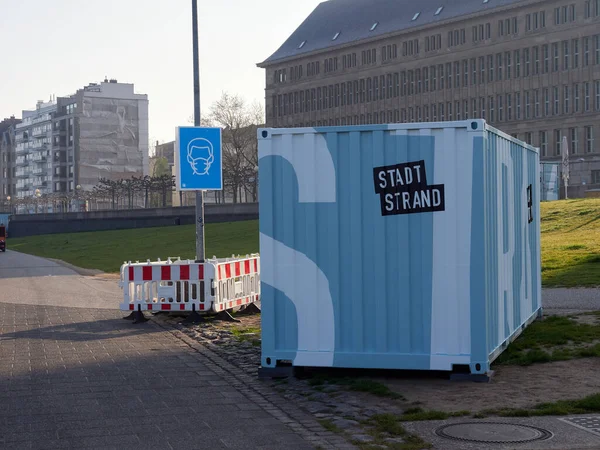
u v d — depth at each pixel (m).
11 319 18.44
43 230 108.88
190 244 57.19
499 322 11.41
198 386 10.36
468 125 10.40
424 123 10.53
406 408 8.81
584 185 96.31
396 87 119.38
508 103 107.44
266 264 11.04
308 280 10.91
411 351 10.55
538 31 103.88
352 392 9.79
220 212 82.88
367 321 10.72
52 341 14.72
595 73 99.19
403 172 10.61
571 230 39.41
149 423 8.32
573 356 11.44
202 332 15.73
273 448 7.27
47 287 28.53
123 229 89.75
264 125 128.12
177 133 20.19
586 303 17.70
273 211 11.04
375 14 125.31
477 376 10.26
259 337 14.82
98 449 7.36
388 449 7.16
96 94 157.12
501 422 8.00
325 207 10.88
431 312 10.48
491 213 10.96
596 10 98.88
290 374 10.93
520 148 13.63
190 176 20.27
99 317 18.77
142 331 16.09
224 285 17.95
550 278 23.03
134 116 159.88
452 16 112.12
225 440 7.59
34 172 177.00
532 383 9.94
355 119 124.88
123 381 10.70
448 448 7.17
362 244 10.73
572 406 8.51
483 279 10.34
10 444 7.58
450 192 10.45
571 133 101.69
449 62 113.06
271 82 138.12
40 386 10.38
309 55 131.00
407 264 10.55
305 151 10.93
